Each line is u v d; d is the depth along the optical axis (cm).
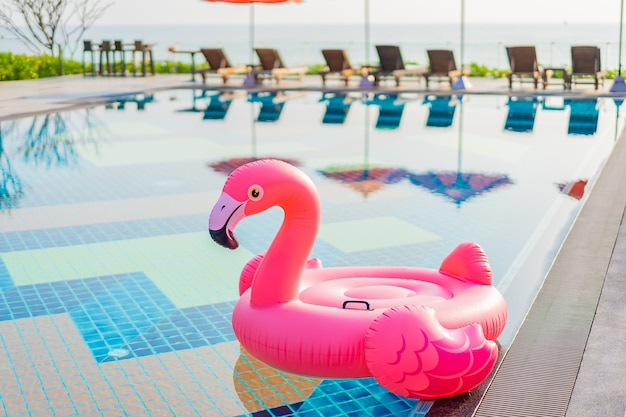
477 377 331
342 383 379
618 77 1544
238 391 373
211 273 557
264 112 1469
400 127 1259
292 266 368
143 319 469
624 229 591
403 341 323
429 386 324
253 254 604
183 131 1248
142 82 1917
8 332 449
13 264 578
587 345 380
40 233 662
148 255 599
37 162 991
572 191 794
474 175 883
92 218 712
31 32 2297
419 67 1833
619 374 346
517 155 998
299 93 1745
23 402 364
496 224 674
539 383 345
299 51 2714
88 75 2161
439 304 367
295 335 350
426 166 937
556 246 596
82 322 465
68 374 394
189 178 886
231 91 1773
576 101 1507
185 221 698
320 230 665
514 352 379
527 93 1562
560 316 421
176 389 376
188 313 479
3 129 1248
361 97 1659
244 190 350
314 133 1213
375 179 869
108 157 1024
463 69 1759
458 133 1184
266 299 369
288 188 359
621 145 996
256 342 362
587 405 319
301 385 378
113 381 386
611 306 432
